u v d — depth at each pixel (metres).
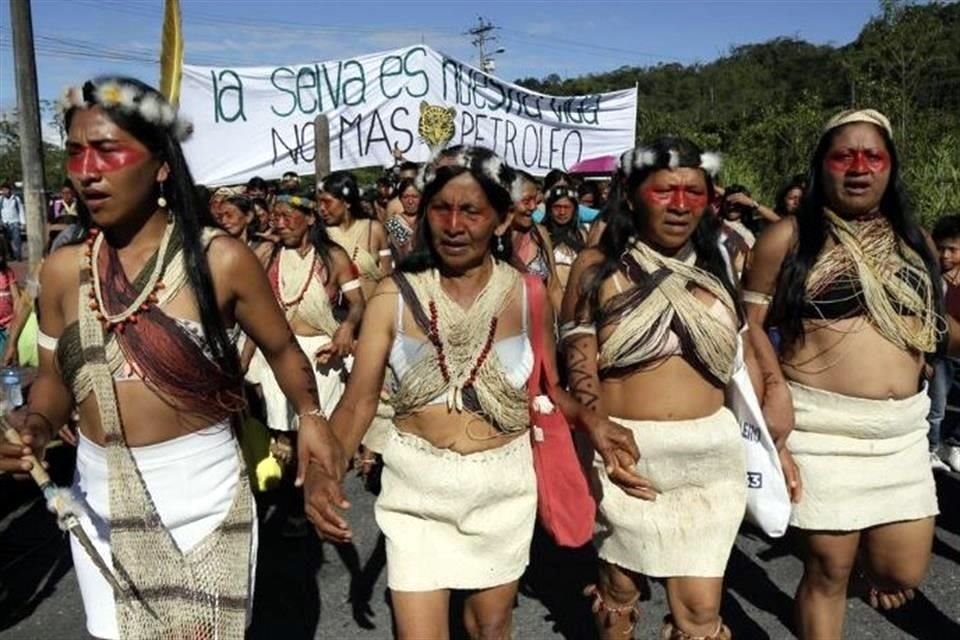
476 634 2.81
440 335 2.61
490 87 10.23
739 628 3.86
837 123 2.94
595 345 2.89
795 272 2.92
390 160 9.76
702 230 2.92
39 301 2.37
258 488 2.81
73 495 2.37
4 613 4.12
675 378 2.83
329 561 4.64
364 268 5.84
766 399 2.96
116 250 2.28
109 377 2.23
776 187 17.19
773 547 4.68
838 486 2.92
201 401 2.31
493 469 2.64
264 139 9.30
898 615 3.97
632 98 11.02
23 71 10.25
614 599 3.09
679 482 2.84
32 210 10.46
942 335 3.00
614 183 2.93
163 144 2.23
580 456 3.02
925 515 2.97
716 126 26.38
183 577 2.33
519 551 2.70
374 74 9.59
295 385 2.50
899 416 2.91
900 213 2.97
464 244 2.57
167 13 2.92
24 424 2.31
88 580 2.36
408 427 2.68
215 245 2.29
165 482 2.31
